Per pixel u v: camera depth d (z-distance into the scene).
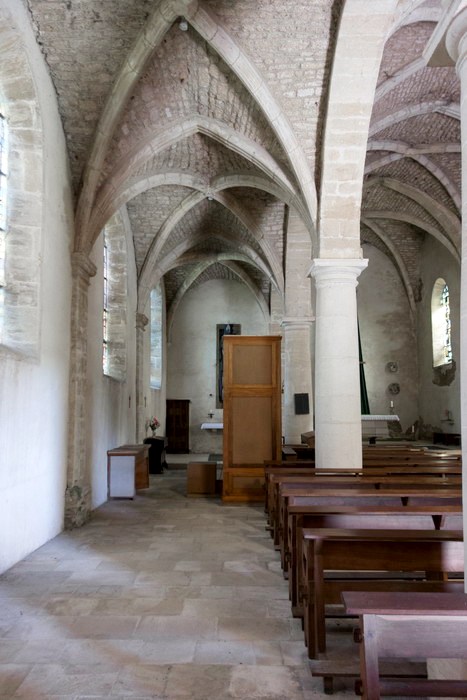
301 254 13.27
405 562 3.28
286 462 8.60
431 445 16.62
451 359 16.98
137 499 9.86
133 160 8.58
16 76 6.35
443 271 17.23
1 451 5.38
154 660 3.54
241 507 9.05
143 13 6.57
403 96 9.99
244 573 5.41
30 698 3.07
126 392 11.86
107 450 10.00
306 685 3.24
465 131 2.75
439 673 2.73
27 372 6.10
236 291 20.06
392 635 2.00
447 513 3.89
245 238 14.57
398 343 19.55
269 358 9.59
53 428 7.04
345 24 6.62
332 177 7.96
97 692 3.14
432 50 3.05
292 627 4.08
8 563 5.55
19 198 6.58
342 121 7.59
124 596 4.74
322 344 8.06
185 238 14.67
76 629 4.03
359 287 19.73
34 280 6.54
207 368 19.83
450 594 2.17
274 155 8.72
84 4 6.40
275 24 6.86
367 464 7.84
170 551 6.25
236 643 3.80
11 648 3.71
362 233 19.05
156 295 17.86
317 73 7.40
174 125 8.66
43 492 6.63
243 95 8.00
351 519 3.95
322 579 3.41
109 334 11.79
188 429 19.41
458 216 13.90
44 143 6.80
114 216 11.52
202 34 6.91
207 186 10.90
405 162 13.02
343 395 7.92
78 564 5.72
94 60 7.05
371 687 1.97
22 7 6.28
